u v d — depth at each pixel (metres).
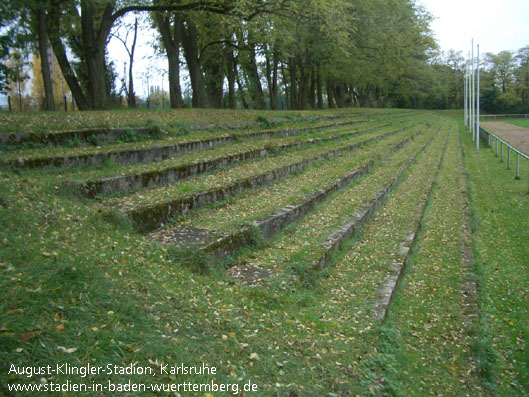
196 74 23.27
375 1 29.97
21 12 15.23
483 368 4.80
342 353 4.42
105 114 13.88
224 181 9.67
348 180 12.84
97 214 6.15
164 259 5.57
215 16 18.80
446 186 14.80
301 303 5.57
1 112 12.78
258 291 5.47
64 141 9.85
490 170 18.14
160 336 3.80
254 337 4.34
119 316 3.85
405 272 7.46
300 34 27.70
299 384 3.74
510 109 79.69
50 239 4.90
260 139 15.70
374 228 9.50
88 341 3.40
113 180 7.80
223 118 17.66
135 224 6.51
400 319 5.79
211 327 4.27
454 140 31.94
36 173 7.70
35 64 37.75
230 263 6.44
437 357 4.98
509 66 80.81
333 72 35.22
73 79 19.00
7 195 5.73
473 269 7.60
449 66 87.31
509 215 11.21
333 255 7.52
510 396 4.48
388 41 32.28
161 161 10.36
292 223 8.54
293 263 6.43
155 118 14.32
